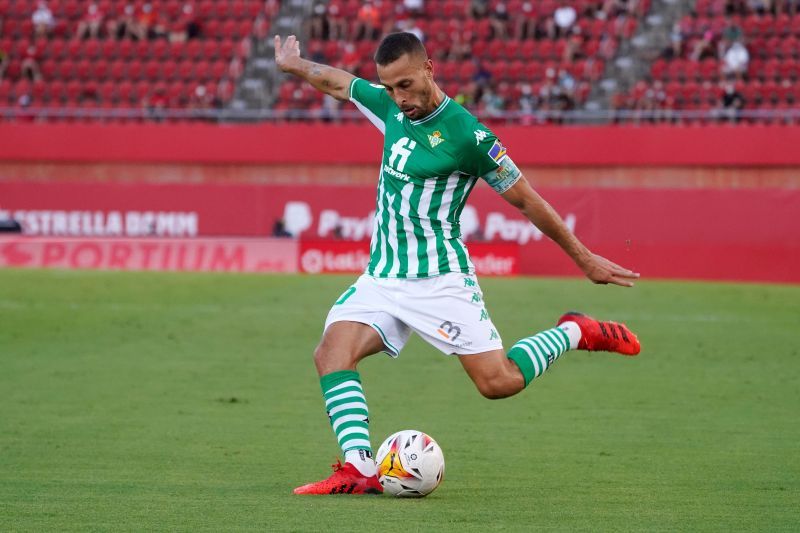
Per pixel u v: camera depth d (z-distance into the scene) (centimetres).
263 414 3578
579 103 10350
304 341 5372
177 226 10006
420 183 2303
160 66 11194
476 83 10400
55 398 3819
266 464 2795
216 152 10188
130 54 11394
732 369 4647
